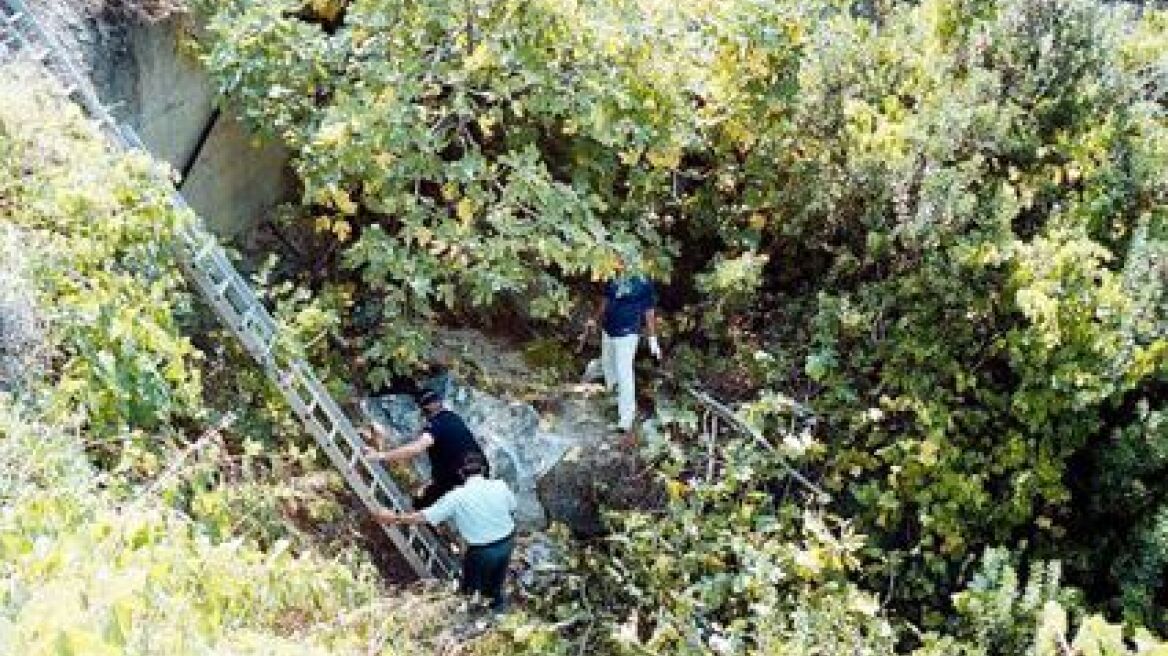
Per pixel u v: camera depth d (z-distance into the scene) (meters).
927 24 10.18
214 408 7.18
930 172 8.95
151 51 7.91
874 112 9.62
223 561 4.60
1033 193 9.37
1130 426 8.45
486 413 8.70
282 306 7.54
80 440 5.23
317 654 4.13
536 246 8.38
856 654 7.64
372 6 8.34
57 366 5.70
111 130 6.91
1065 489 8.59
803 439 8.62
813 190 9.48
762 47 9.12
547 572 8.32
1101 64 9.63
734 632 7.75
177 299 6.70
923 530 8.61
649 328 8.95
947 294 8.83
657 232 9.85
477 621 7.27
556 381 9.26
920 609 8.59
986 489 8.80
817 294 9.62
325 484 7.39
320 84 8.59
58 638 2.78
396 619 6.30
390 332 8.43
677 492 8.57
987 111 9.10
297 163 8.51
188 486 6.00
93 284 5.87
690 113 9.03
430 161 8.31
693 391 9.23
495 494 7.52
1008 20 9.62
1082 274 8.41
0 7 6.99
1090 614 8.59
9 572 3.53
